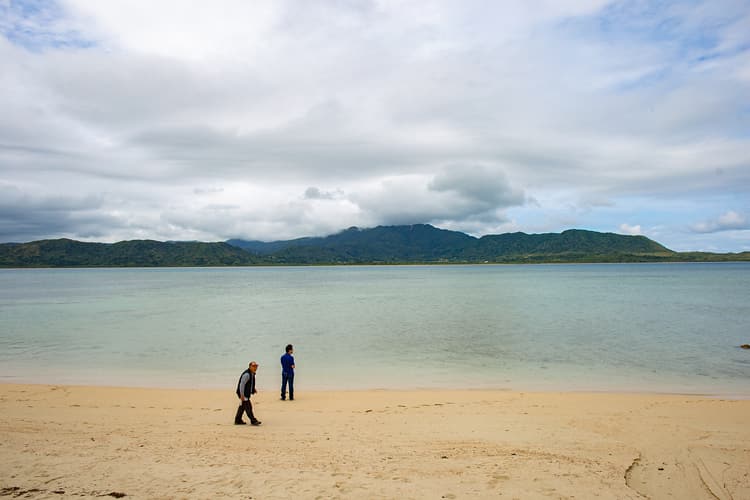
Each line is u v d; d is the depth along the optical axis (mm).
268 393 21641
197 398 20438
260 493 9398
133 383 24125
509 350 32781
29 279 184625
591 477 10648
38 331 42375
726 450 13031
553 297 79062
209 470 10805
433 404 19172
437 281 148375
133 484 9852
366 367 27719
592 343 35344
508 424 15984
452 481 10250
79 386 23031
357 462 11578
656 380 24344
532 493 9617
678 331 40875
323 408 18500
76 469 10812
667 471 11344
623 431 15078
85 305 69188
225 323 47812
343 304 69312
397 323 47281
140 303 72562
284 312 58375
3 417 16672
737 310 57062
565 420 16531
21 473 10484
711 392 21922
